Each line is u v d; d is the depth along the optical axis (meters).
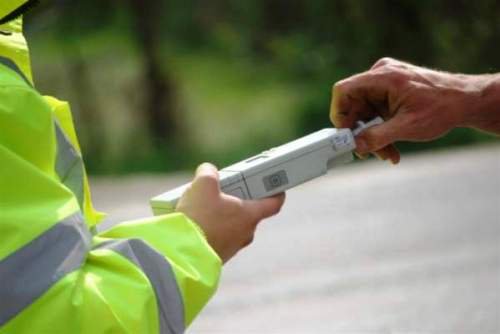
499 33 51.31
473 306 16.66
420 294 17.53
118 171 46.12
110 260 4.27
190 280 4.39
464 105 5.70
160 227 4.51
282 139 52.09
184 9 64.50
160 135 51.41
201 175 4.74
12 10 4.39
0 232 4.11
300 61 58.25
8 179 4.19
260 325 16.53
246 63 60.44
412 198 27.14
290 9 61.50
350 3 55.22
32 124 4.27
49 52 53.62
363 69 55.56
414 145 39.47
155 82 52.44
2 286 4.07
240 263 20.92
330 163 5.18
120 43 55.38
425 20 52.28
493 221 23.48
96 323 4.12
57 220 4.18
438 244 21.47
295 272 19.91
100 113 51.19
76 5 54.78
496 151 35.16
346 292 18.11
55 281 4.11
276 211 4.91
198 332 16.25
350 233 23.23
